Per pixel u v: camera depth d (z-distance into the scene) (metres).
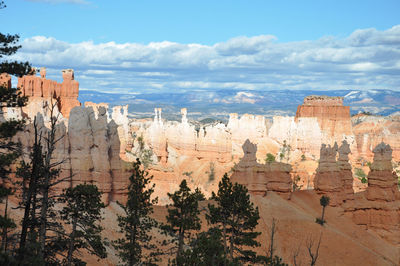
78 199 41.59
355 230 81.56
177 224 51.59
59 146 63.75
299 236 71.38
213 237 44.53
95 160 66.12
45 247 39.34
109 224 62.09
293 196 86.56
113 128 69.75
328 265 66.69
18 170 38.78
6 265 28.11
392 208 86.19
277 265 49.34
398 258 78.50
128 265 50.66
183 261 40.56
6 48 41.22
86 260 49.16
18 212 50.22
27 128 62.97
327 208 84.94
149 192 51.44
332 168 88.00
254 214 53.16
